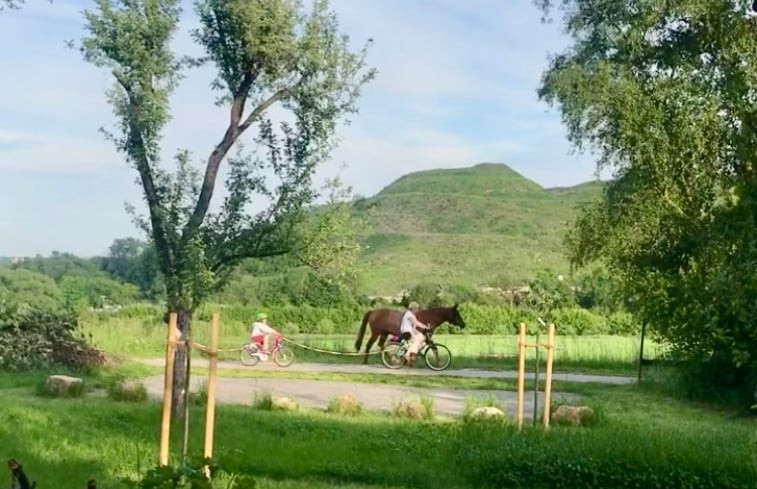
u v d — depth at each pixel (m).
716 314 18.59
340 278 17.75
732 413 21.88
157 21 16.34
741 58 27.08
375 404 21.98
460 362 36.59
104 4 16.34
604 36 31.91
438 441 14.70
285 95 17.30
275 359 34.81
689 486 12.21
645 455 12.79
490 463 12.91
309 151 17.17
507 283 74.94
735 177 23.69
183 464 8.64
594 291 51.94
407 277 97.19
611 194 32.22
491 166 177.88
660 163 27.23
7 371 26.77
